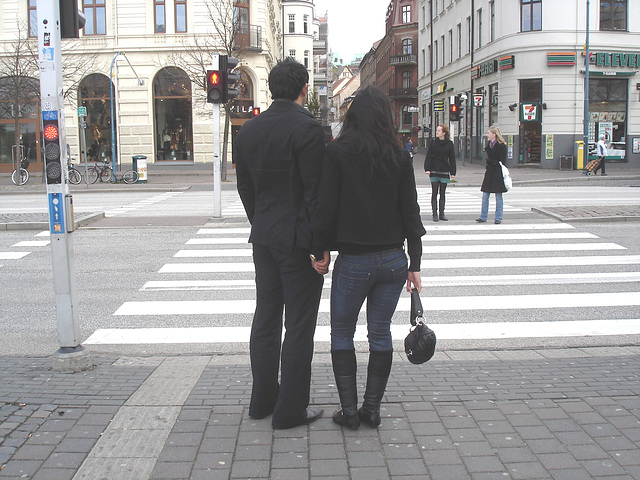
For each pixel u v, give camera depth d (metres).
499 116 34.44
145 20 33.56
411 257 3.67
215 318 6.60
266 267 3.72
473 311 6.78
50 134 4.47
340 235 3.55
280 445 3.43
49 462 3.22
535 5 32.22
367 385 3.67
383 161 3.45
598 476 3.07
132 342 5.81
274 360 3.75
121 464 3.21
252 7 34.72
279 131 3.57
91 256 10.01
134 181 28.17
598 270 8.66
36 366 4.82
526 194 19.97
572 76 31.97
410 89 67.44
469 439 3.47
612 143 32.84
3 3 33.56
